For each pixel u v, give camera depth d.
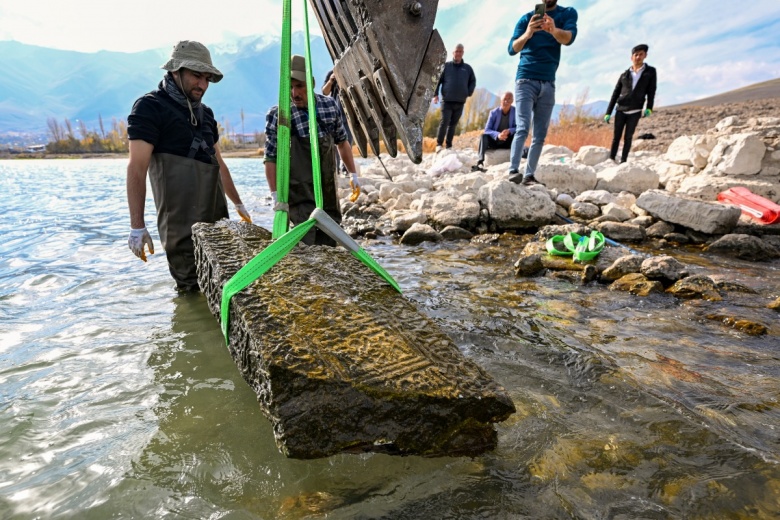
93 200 9.49
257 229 2.76
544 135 6.63
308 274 2.05
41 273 4.00
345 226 6.43
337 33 2.42
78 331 2.74
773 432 1.78
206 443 1.71
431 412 1.51
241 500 1.45
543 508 1.41
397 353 1.62
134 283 3.70
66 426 1.82
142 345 2.54
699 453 1.66
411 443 1.53
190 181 3.27
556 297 3.43
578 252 4.16
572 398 2.03
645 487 1.50
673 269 3.65
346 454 1.61
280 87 1.86
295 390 1.44
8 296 3.40
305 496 1.46
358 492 1.48
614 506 1.42
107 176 17.58
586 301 3.35
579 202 6.47
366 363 1.55
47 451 1.68
